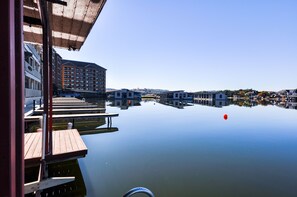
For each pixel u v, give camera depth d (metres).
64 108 18.14
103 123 15.66
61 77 72.31
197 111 27.45
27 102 19.27
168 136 11.39
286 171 6.27
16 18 1.22
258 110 30.45
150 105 38.91
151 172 6.03
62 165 6.11
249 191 4.88
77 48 6.39
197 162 7.02
